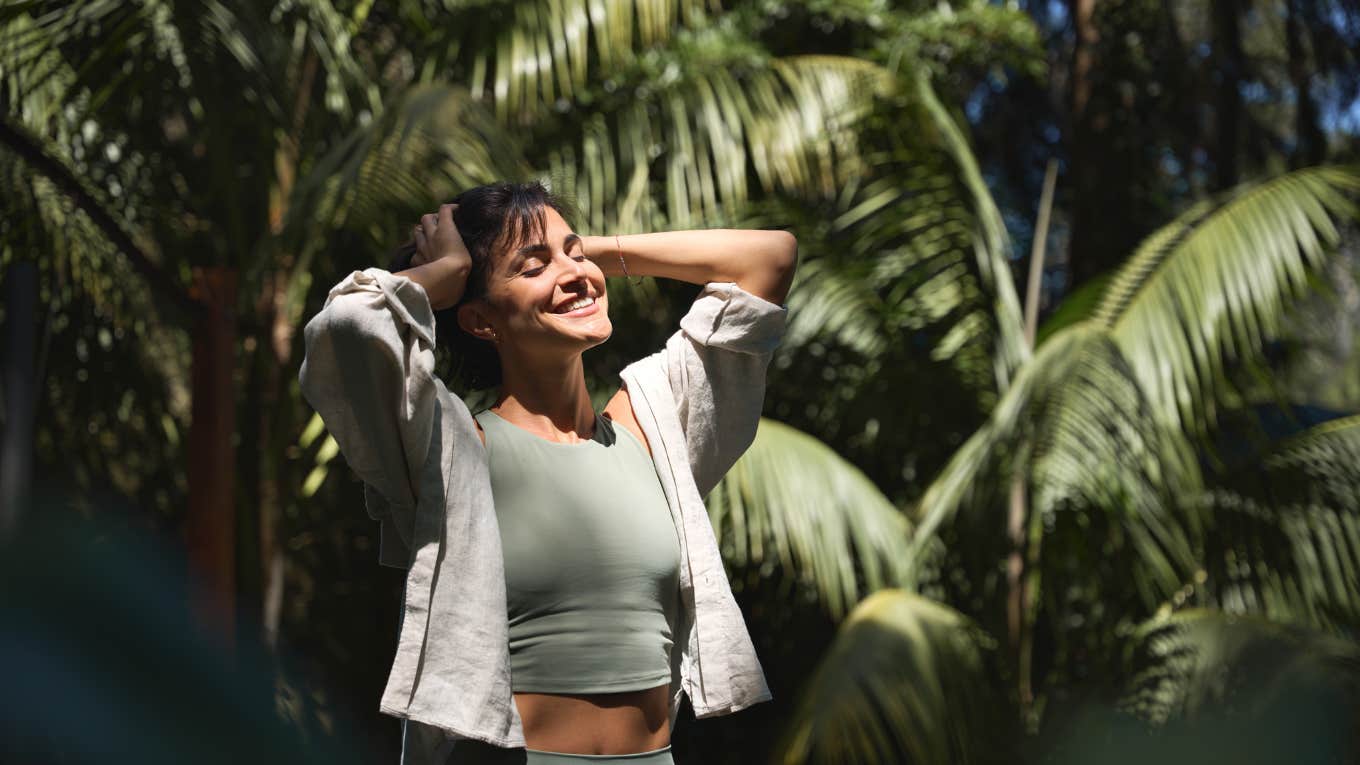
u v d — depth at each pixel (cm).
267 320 511
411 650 138
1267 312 538
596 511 150
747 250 174
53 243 446
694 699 157
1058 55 866
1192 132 807
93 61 467
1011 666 566
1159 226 784
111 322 534
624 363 655
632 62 622
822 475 541
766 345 170
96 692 477
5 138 396
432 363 142
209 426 415
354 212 455
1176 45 789
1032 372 496
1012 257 810
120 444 606
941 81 703
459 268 152
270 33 497
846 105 632
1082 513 567
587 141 615
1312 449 572
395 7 606
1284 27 820
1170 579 514
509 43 588
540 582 146
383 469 143
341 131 553
